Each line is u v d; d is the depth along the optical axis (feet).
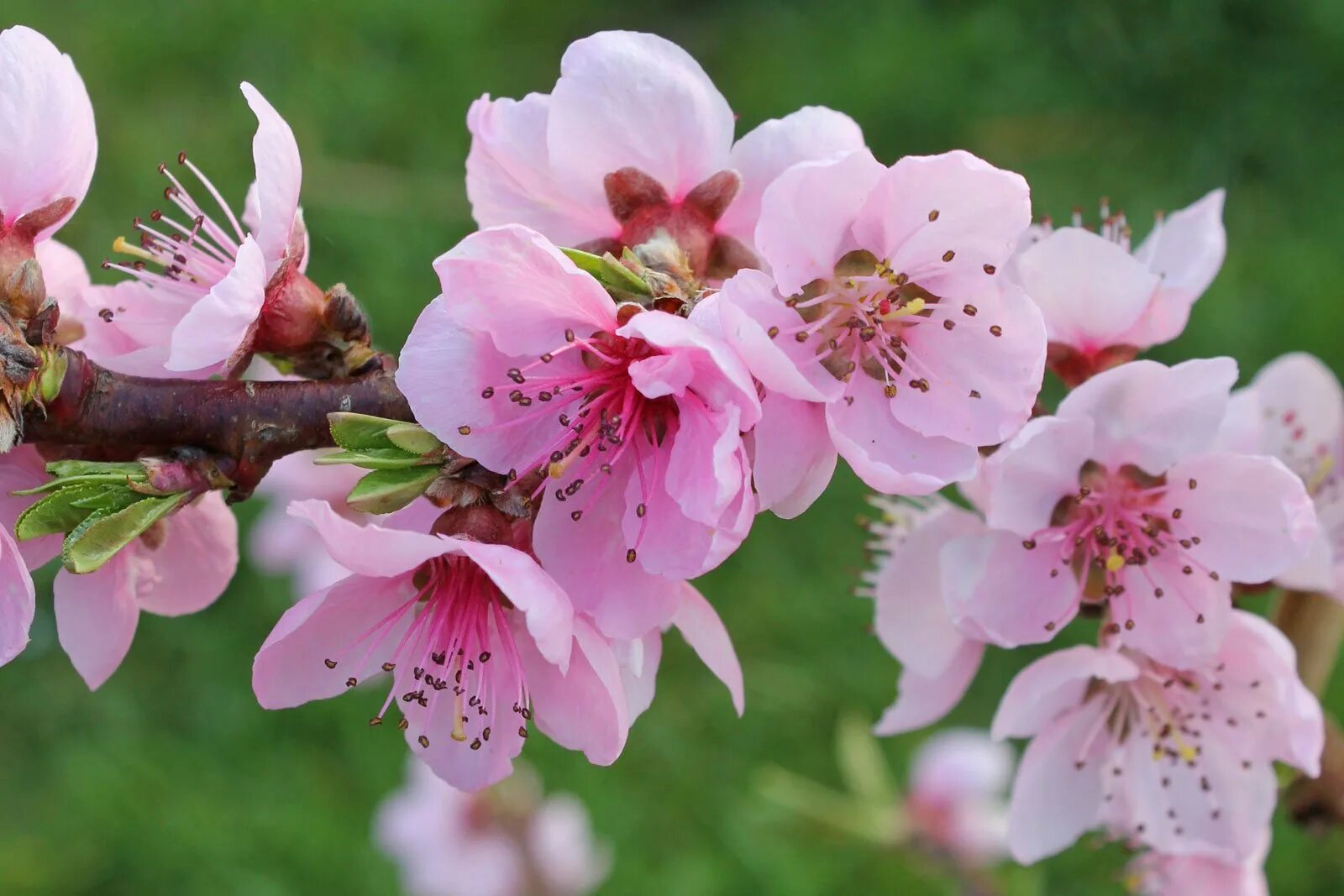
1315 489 1.34
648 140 1.16
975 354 1.13
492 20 3.37
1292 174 3.02
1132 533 1.20
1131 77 3.13
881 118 3.15
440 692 1.15
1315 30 3.08
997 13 3.25
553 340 1.11
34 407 1.12
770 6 3.39
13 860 2.55
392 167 3.13
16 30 1.14
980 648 1.25
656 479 1.11
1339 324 2.81
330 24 3.28
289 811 2.62
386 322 2.89
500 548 1.09
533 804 2.14
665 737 2.66
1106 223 1.30
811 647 2.70
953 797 1.84
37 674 2.71
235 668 2.72
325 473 1.29
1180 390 1.18
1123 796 1.26
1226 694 1.25
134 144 3.05
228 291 1.11
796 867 2.49
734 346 1.07
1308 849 2.46
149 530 1.19
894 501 1.34
